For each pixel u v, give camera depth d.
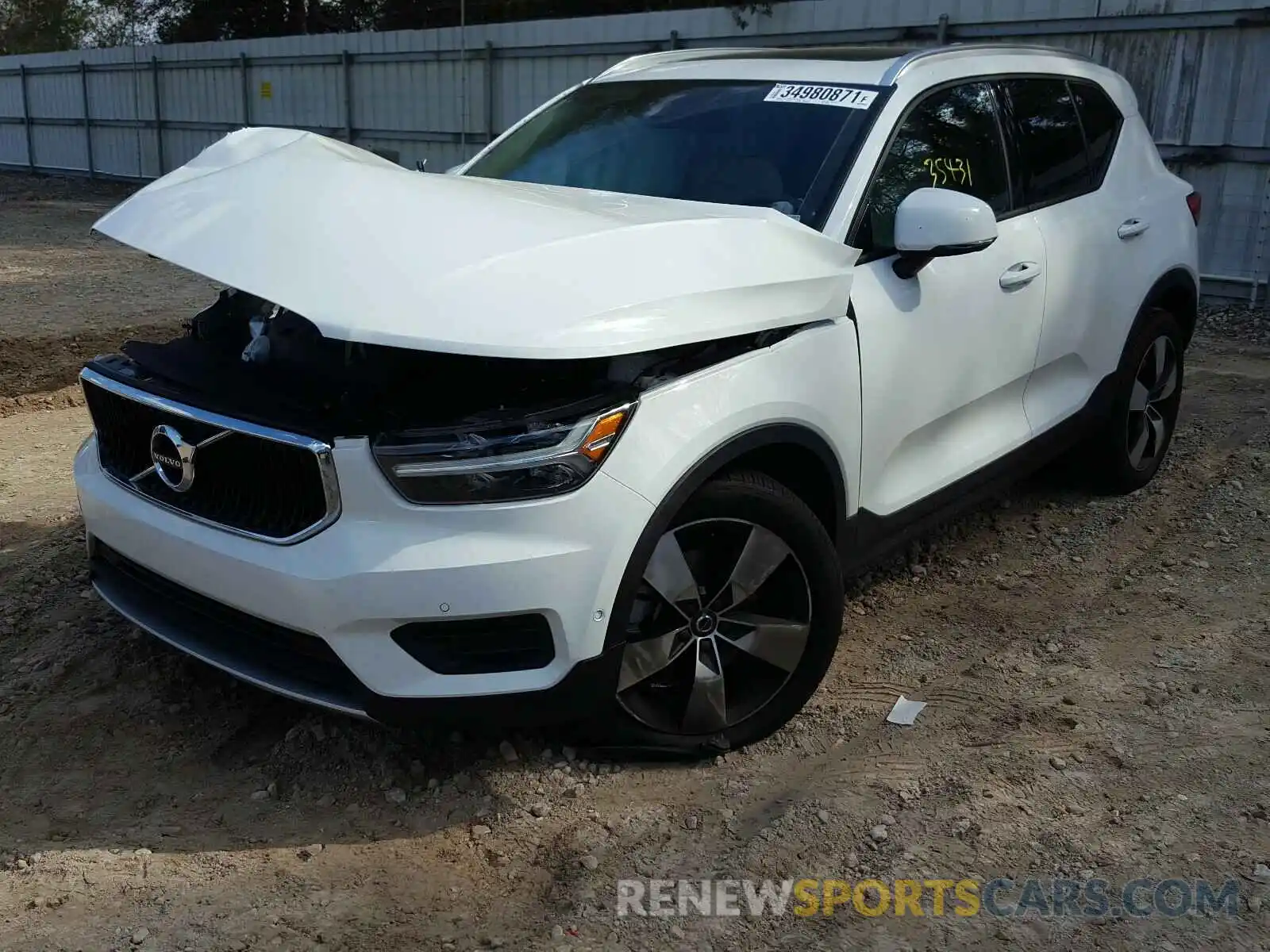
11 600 4.21
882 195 3.76
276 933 2.62
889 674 3.80
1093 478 5.30
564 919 2.67
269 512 2.86
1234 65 9.64
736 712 3.28
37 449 6.13
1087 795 3.11
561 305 2.71
